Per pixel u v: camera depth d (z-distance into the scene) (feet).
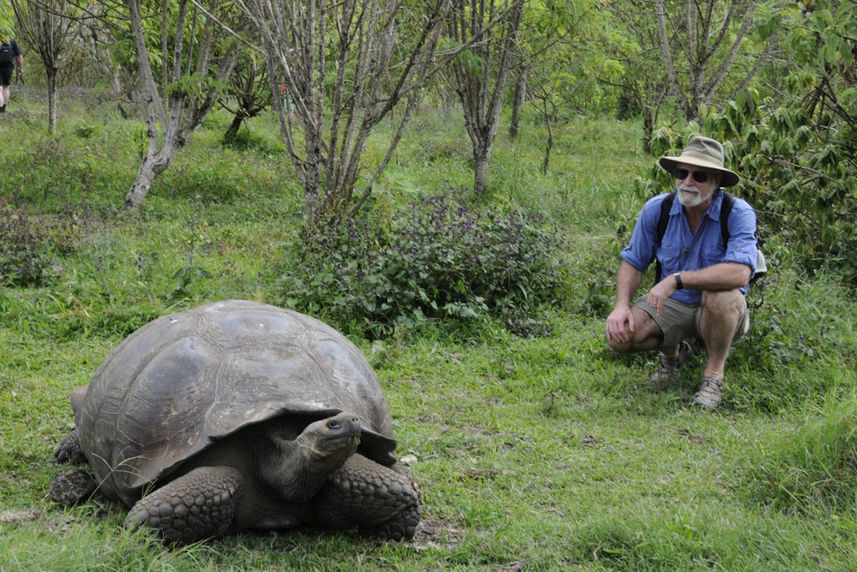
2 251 21.54
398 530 9.60
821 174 21.52
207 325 9.97
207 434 8.78
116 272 22.27
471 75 33.94
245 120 46.93
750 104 20.53
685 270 15.75
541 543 9.82
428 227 21.76
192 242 24.25
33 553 7.95
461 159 43.04
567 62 39.68
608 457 12.99
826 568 8.80
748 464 11.75
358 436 8.41
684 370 17.29
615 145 52.85
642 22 41.96
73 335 18.11
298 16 24.34
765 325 17.63
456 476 11.96
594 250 26.50
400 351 17.97
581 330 20.22
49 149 34.88
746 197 21.66
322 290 19.89
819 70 21.31
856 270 22.98
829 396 13.92
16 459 11.76
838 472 10.91
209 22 33.32
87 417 10.03
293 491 8.81
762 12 20.70
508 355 18.37
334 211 23.81
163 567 8.08
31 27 41.63
